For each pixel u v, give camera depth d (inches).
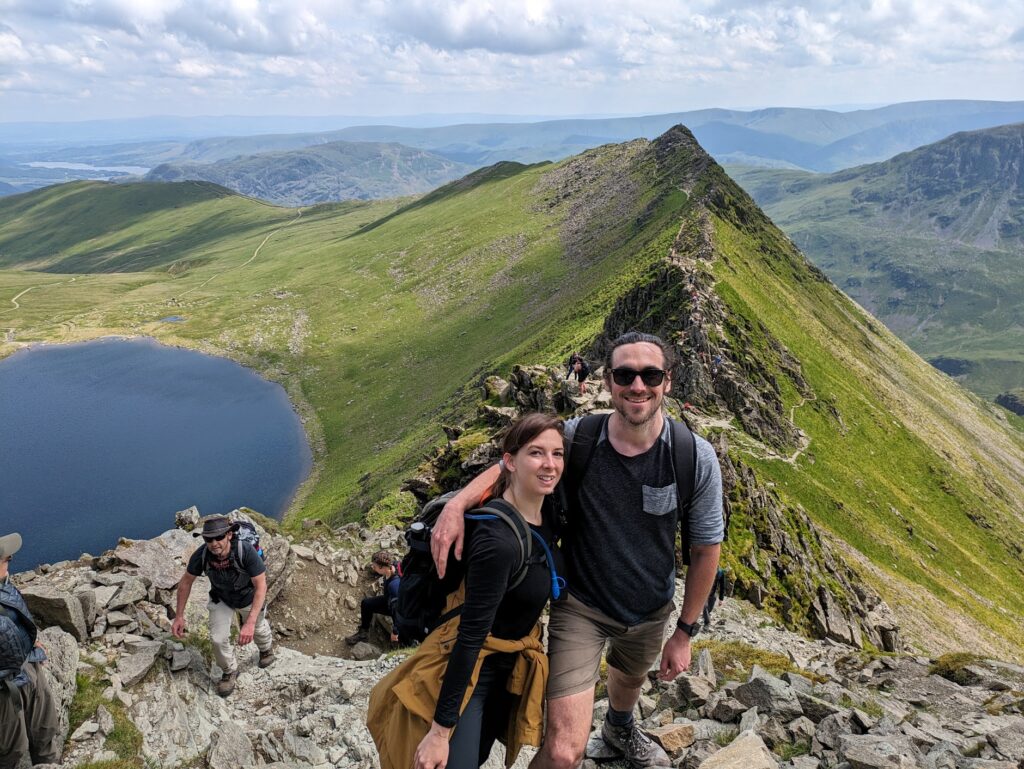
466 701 163.9
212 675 423.2
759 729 302.2
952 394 7500.0
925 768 266.8
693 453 183.9
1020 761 295.3
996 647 2581.2
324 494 5191.9
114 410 7204.7
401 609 184.2
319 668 476.4
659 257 5649.6
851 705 343.0
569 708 183.0
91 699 345.7
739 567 1300.4
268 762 340.8
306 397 7554.1
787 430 3304.6
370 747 340.2
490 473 180.4
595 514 186.1
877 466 3843.5
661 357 177.3
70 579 448.8
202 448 6284.5
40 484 5561.0
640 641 205.0
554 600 196.4
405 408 6658.5
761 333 3897.6
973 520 4035.4
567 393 1456.7
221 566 402.3
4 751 287.0
